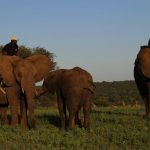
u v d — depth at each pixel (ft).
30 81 63.36
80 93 58.95
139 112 88.84
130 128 60.08
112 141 51.16
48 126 64.90
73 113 59.16
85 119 59.47
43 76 66.74
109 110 95.86
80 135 54.65
